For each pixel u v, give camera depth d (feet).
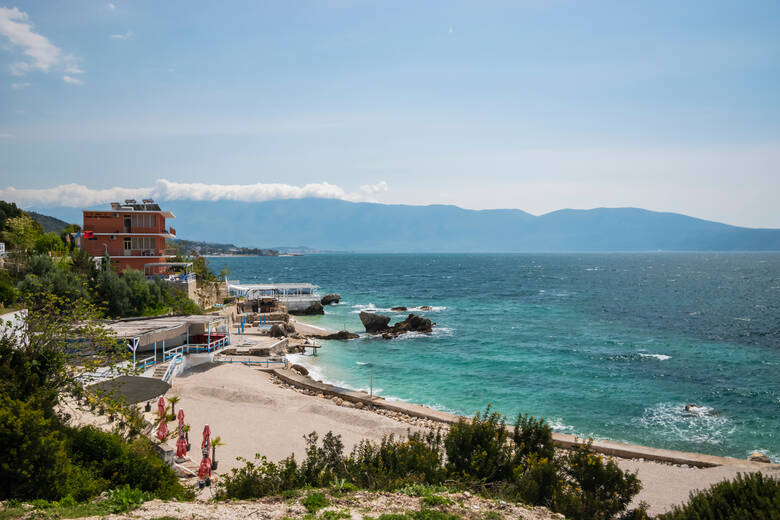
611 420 104.53
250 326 194.18
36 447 36.70
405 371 145.07
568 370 146.20
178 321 130.21
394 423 93.50
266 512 35.58
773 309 286.46
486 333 208.44
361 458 51.55
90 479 41.19
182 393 108.88
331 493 40.93
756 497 34.99
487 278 578.66
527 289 425.69
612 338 197.36
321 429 90.68
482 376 139.54
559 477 47.39
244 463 74.64
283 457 77.56
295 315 261.44
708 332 211.00
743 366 150.92
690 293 388.37
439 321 242.37
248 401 105.09
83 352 65.31
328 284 484.74
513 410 110.83
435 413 102.37
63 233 240.73
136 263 201.67
